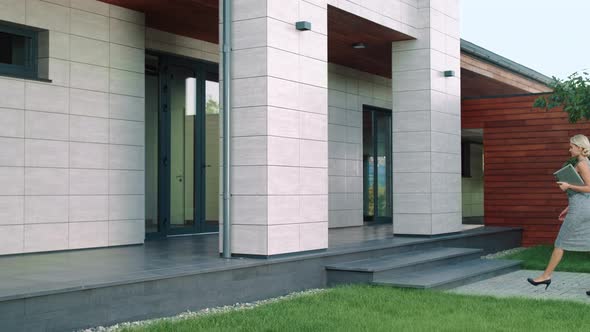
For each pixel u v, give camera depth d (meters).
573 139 7.42
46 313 4.81
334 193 13.65
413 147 11.14
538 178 13.46
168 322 5.35
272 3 7.52
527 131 13.57
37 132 7.97
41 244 7.96
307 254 7.84
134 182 9.23
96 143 8.70
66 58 8.38
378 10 10.05
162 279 5.77
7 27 7.89
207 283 6.26
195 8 9.07
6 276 5.70
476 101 14.08
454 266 9.23
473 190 21.67
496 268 9.16
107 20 8.92
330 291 7.16
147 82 10.16
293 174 7.74
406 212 11.12
